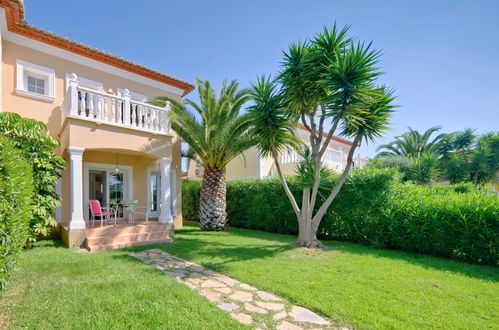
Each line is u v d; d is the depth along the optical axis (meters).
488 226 6.86
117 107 10.00
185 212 18.75
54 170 8.44
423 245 7.91
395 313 3.95
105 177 12.57
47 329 3.29
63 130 9.85
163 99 11.99
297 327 3.57
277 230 12.66
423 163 18.12
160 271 5.76
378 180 9.41
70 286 4.68
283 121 9.03
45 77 10.49
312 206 9.07
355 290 4.86
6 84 9.42
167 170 11.10
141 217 13.50
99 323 3.43
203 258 7.13
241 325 3.52
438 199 7.99
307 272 5.93
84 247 8.48
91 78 11.68
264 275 5.68
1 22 8.75
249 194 14.12
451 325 3.62
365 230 9.39
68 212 10.62
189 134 12.40
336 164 22.17
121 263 6.27
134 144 10.18
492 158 21.64
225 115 11.47
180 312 3.79
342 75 7.40
